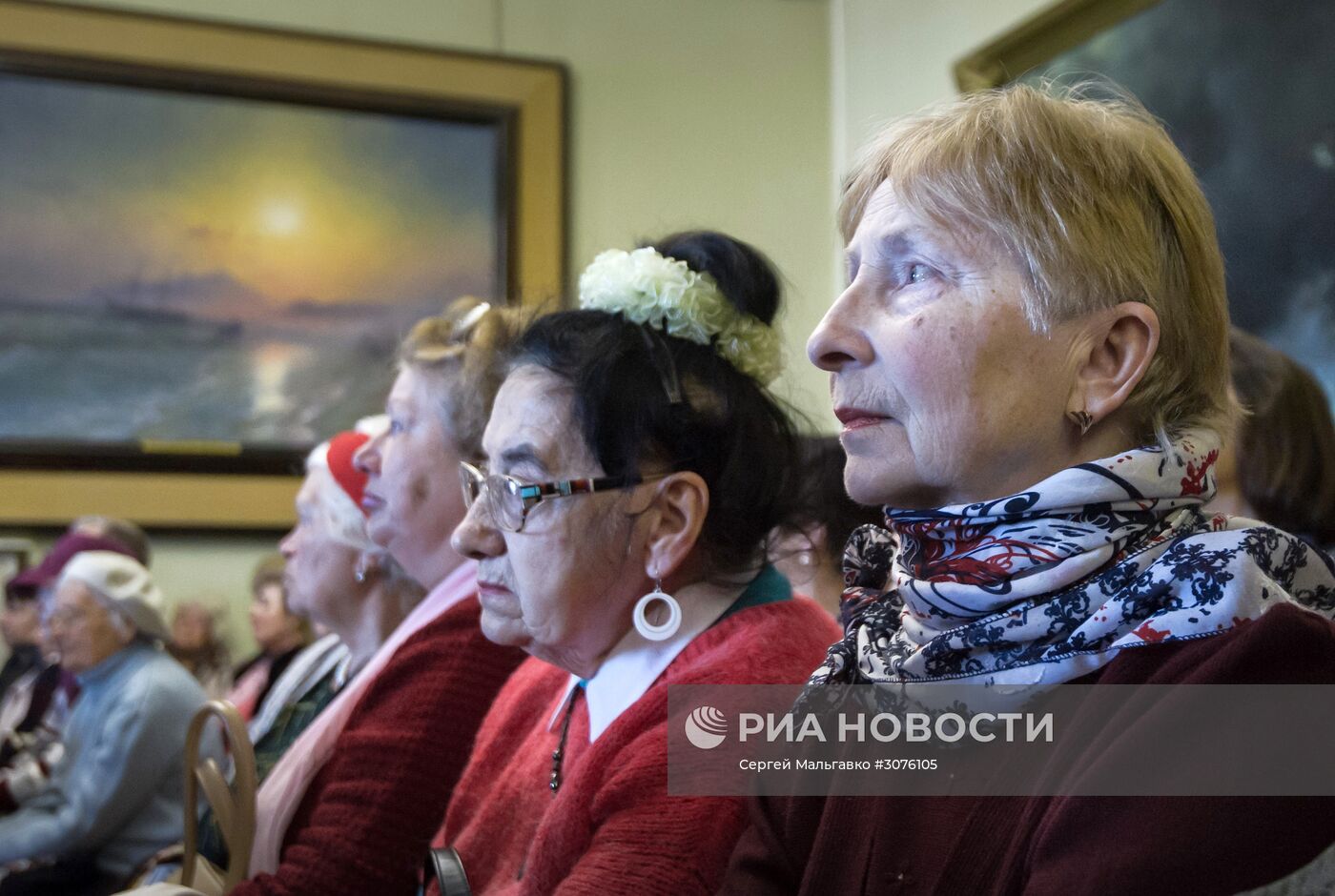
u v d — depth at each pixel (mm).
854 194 1067
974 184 928
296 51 4566
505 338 1966
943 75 4125
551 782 1408
